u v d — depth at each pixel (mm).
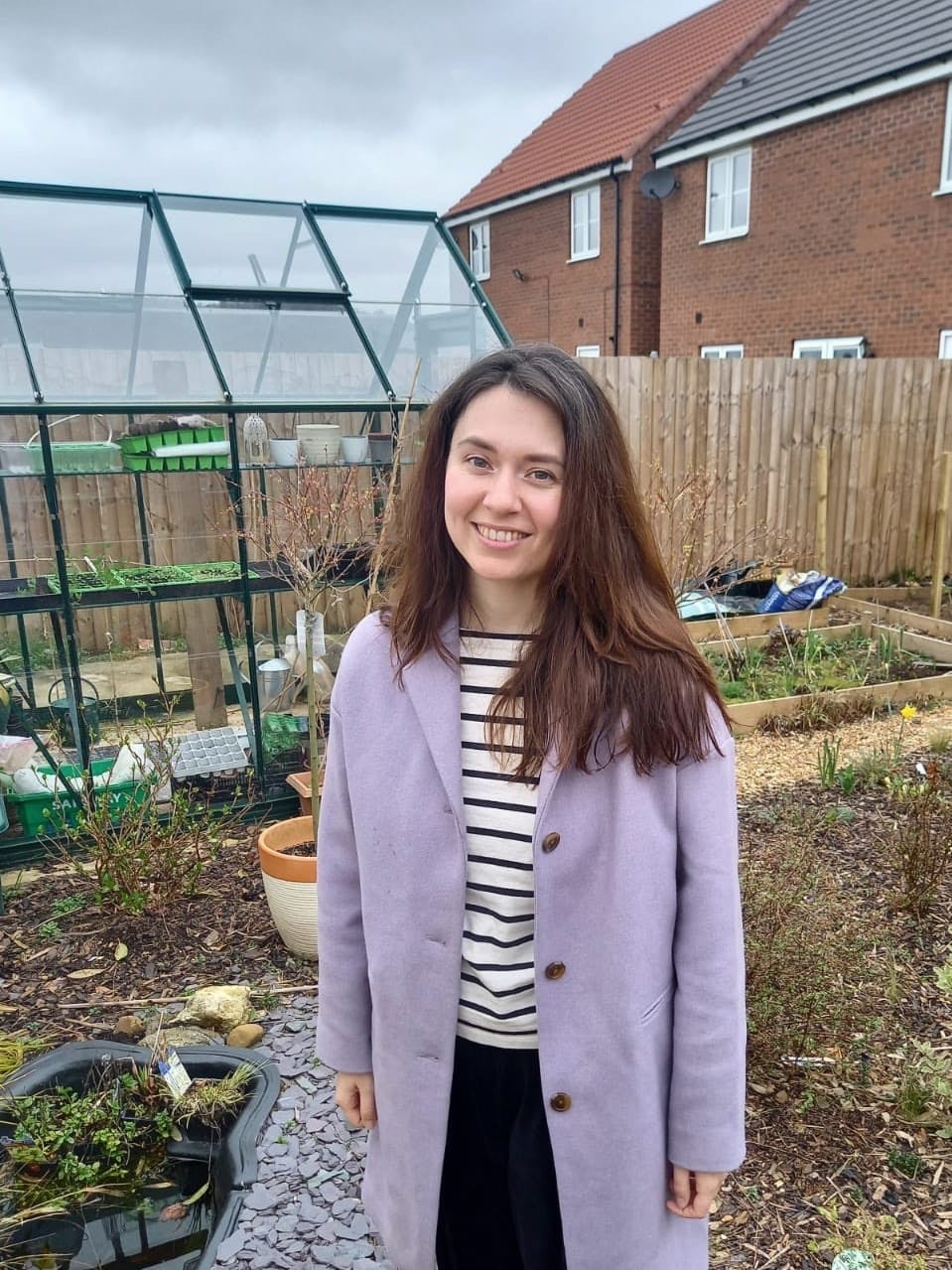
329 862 1558
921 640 7152
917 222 11953
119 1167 2564
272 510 4781
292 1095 2723
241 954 3506
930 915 3650
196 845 3963
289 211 5918
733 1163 1342
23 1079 2727
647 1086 1332
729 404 8242
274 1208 2309
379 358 5332
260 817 4719
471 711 1388
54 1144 2566
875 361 8773
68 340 4629
